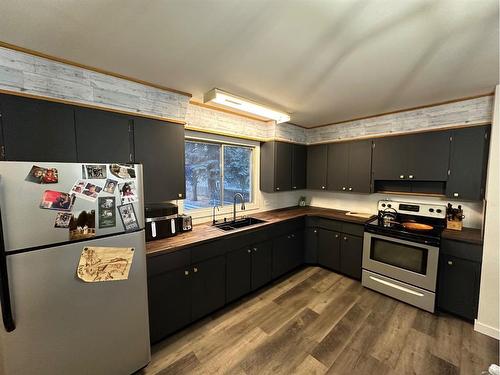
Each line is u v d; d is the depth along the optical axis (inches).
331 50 57.3
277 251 118.6
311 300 102.2
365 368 66.7
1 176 41.4
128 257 57.9
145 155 79.6
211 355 71.5
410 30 48.8
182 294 80.0
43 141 60.2
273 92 86.6
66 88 63.6
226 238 93.4
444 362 68.4
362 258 115.2
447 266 90.2
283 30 49.4
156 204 91.7
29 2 40.4
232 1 40.7
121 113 73.5
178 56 61.0
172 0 40.3
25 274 44.4
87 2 40.6
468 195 94.1
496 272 78.2
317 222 136.1
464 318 88.0
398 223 111.3
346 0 40.4
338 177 138.2
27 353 45.6
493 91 84.2
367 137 124.6
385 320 88.0
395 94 88.4
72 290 50.2
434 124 102.1
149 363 67.9
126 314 58.7
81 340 52.1
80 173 50.2
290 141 140.4
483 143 89.9
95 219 52.5
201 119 103.8
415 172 108.0
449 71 68.3
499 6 40.9
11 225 42.6
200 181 114.1
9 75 55.6
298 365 67.8
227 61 63.4
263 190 138.9
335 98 93.0
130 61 63.6
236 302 100.8
